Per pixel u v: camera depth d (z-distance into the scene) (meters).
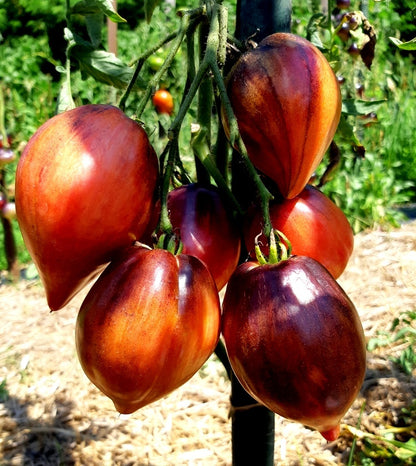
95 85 1.58
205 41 0.26
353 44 0.70
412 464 0.61
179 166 0.27
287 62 0.22
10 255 1.14
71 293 0.23
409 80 1.87
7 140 1.07
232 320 0.22
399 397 0.73
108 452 0.68
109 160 0.21
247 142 0.23
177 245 0.22
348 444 0.67
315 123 0.22
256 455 0.34
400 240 1.29
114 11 0.27
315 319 0.21
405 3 2.14
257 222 0.25
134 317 0.20
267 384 0.21
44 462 0.67
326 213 0.26
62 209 0.21
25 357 0.88
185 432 0.71
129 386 0.21
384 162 1.59
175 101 1.01
